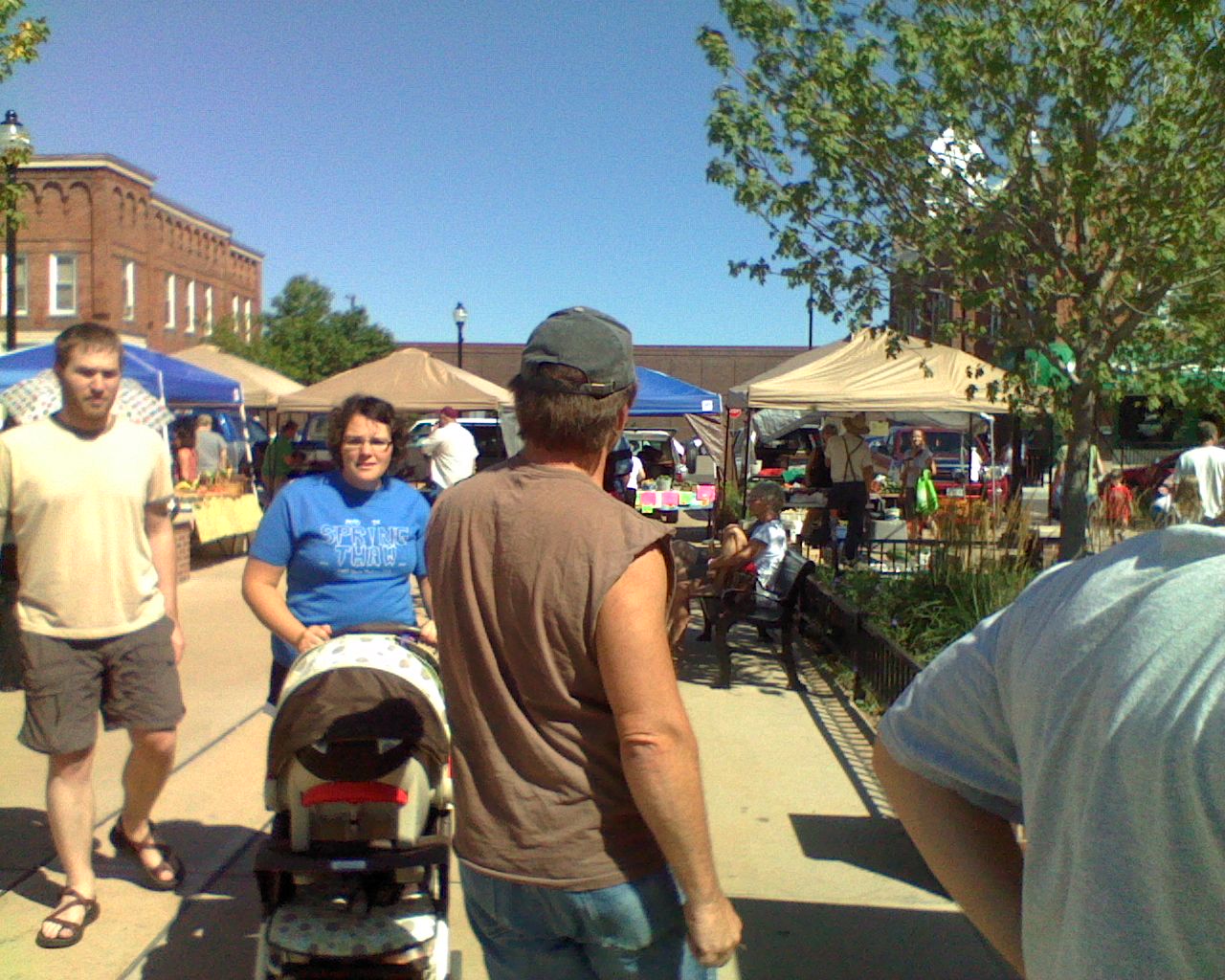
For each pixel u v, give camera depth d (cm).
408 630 362
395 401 1531
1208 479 970
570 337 217
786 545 782
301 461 1880
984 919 146
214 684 746
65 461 378
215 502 1352
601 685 204
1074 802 119
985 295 759
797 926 408
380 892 323
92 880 398
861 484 1282
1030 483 2062
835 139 752
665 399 1739
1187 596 114
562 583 201
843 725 662
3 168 1105
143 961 377
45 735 381
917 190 775
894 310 870
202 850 468
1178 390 761
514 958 216
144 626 393
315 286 4109
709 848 199
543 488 211
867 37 764
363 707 312
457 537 215
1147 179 735
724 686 757
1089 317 754
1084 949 113
